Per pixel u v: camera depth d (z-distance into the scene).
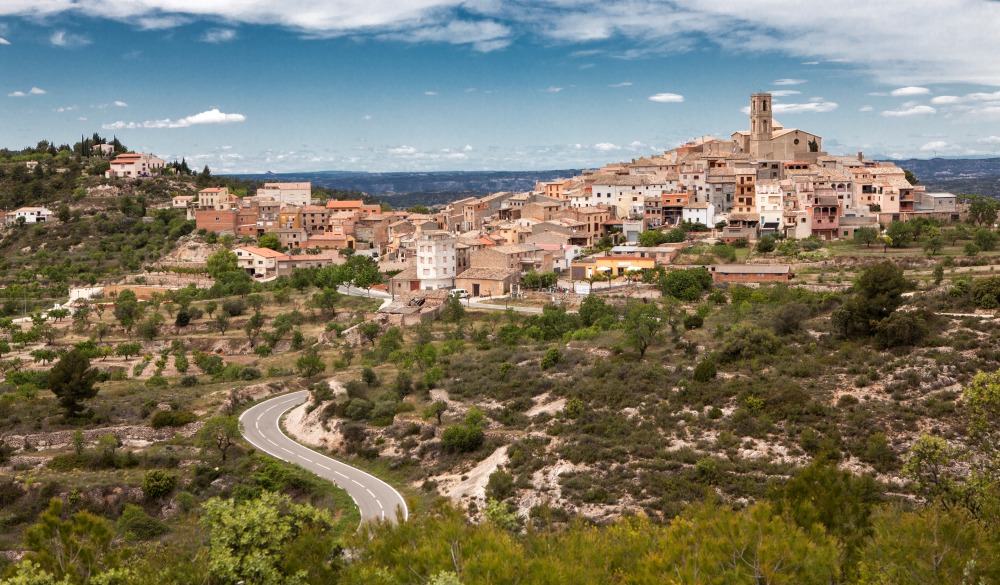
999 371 66.56
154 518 99.62
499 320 184.50
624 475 88.75
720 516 44.16
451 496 96.62
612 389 111.88
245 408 144.62
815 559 40.59
